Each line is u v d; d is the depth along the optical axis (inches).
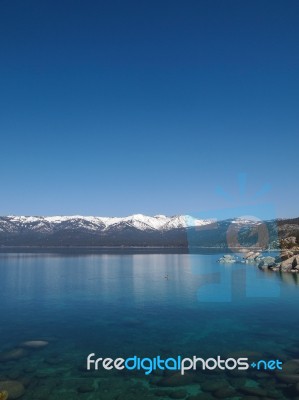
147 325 1135.6
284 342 930.1
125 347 908.0
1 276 2691.9
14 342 961.5
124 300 1593.3
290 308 1363.2
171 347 902.4
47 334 1039.6
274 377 697.0
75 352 869.8
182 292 1793.8
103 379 705.6
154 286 2042.3
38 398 622.5
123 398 620.4
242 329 1067.3
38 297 1701.5
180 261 4375.0
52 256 6373.0
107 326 1128.8
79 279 2470.5
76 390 654.5
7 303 1550.2
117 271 3090.6
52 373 735.1
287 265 2513.5
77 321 1202.6
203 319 1205.1
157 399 615.2
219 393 630.5
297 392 627.8
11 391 644.7
